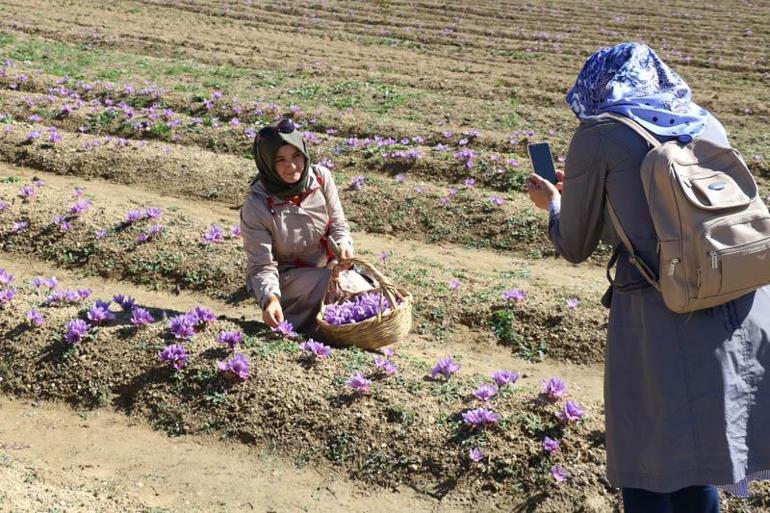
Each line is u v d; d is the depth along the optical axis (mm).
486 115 13156
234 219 8867
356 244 8477
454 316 6688
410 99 13961
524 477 4297
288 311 5746
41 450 4633
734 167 3012
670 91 3201
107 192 9625
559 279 7512
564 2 24625
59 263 7598
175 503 4184
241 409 4805
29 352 5340
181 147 11000
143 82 14344
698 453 2979
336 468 4461
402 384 4941
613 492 4215
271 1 23969
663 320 3053
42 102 12359
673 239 2930
